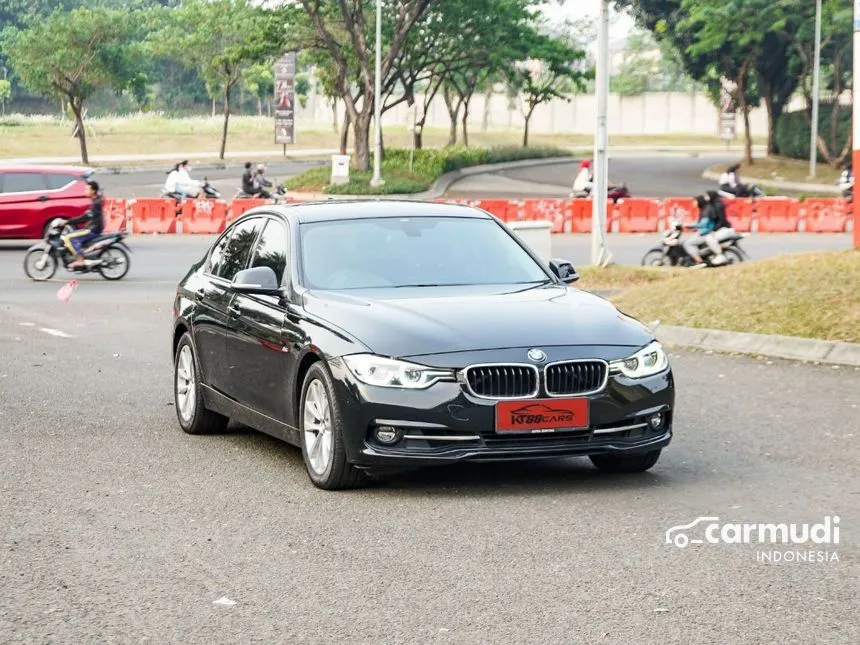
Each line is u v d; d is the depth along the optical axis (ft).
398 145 311.27
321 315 27.61
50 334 56.08
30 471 29.35
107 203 124.47
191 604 19.47
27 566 21.63
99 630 18.33
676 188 194.70
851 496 25.84
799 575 20.44
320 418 27.20
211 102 439.22
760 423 34.06
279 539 23.18
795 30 218.59
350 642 17.67
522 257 31.12
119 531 23.90
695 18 212.23
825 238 114.01
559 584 20.20
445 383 25.46
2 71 406.41
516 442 25.82
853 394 37.93
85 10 233.55
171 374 44.62
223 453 31.42
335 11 193.16
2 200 104.53
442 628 18.19
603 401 26.08
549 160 274.36
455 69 202.69
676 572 20.72
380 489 27.14
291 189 179.01
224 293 32.24
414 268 29.86
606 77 74.79
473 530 23.61
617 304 56.08
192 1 251.60
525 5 205.46
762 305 49.49
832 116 221.46
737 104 247.91
